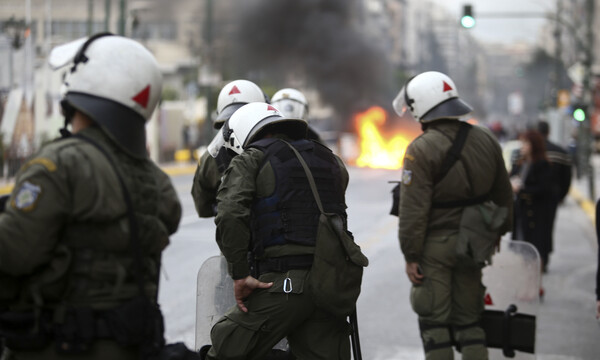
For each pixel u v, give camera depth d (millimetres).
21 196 3072
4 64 30906
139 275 3242
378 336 7969
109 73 3279
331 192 4426
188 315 8625
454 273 5645
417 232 5480
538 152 10680
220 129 5598
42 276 3137
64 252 3137
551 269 12398
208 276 5184
